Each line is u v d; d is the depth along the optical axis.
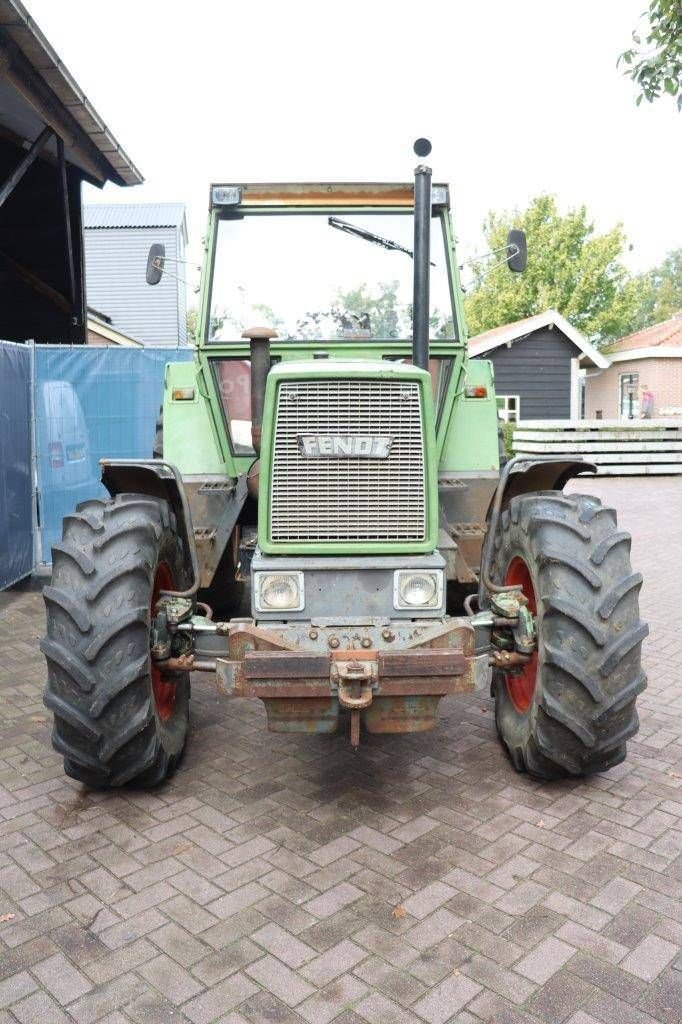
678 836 3.44
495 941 2.79
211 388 4.65
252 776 4.01
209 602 5.20
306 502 3.51
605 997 2.55
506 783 3.91
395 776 3.99
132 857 3.32
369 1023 2.46
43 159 9.98
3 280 10.66
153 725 3.56
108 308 26.39
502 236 35.78
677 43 7.27
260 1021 2.46
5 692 5.19
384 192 4.67
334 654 3.28
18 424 7.66
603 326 35.50
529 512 3.74
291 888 3.10
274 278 4.68
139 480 4.15
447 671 3.26
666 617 6.91
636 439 18.17
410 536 3.53
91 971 2.68
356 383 3.49
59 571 3.50
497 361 23.52
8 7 6.04
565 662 3.38
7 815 3.66
